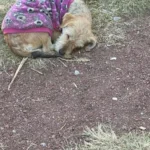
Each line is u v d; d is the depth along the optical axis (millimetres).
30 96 3043
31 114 2945
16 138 2830
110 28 3506
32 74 3176
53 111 2959
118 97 3033
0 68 3219
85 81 3131
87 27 3346
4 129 2873
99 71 3199
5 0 3719
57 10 3359
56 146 2791
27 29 3199
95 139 2814
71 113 2949
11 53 3299
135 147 2773
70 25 3312
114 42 3406
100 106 2984
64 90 3074
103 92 3062
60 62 3268
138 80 3135
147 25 3525
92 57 3305
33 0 3262
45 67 3225
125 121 2904
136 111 2959
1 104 3002
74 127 2877
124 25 3527
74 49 3324
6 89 3086
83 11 3424
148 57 3289
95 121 2906
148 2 3672
